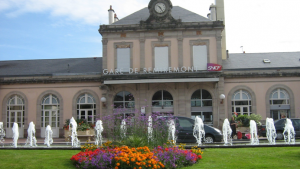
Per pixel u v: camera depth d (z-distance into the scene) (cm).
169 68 2427
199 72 2355
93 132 2167
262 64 2567
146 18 2580
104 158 889
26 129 2539
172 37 2475
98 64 2756
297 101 2406
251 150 1201
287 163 941
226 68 2520
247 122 2153
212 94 2397
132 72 2450
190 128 1680
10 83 2580
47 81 2550
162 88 2422
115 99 2472
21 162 967
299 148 1238
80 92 2527
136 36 2491
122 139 1109
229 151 1173
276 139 1886
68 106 2527
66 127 2158
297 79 2420
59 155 1098
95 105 2512
